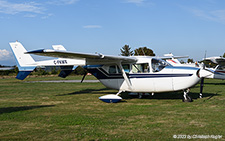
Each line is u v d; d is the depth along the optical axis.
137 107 8.09
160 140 4.46
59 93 13.00
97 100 10.06
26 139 4.61
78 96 11.53
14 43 14.92
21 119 6.32
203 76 8.91
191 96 10.73
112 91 13.84
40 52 8.08
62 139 4.58
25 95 12.12
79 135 4.81
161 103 8.95
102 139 4.54
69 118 6.36
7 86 18.17
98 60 9.94
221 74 17.45
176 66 9.52
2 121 6.15
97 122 5.87
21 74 14.84
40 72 45.38
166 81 9.38
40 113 7.16
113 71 10.58
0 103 9.37
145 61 9.81
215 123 5.63
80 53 8.58
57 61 13.89
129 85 10.03
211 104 8.45
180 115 6.57
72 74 44.50
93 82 21.98
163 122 5.82
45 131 5.15
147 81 9.71
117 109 7.77
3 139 4.61
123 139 4.52
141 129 5.21
